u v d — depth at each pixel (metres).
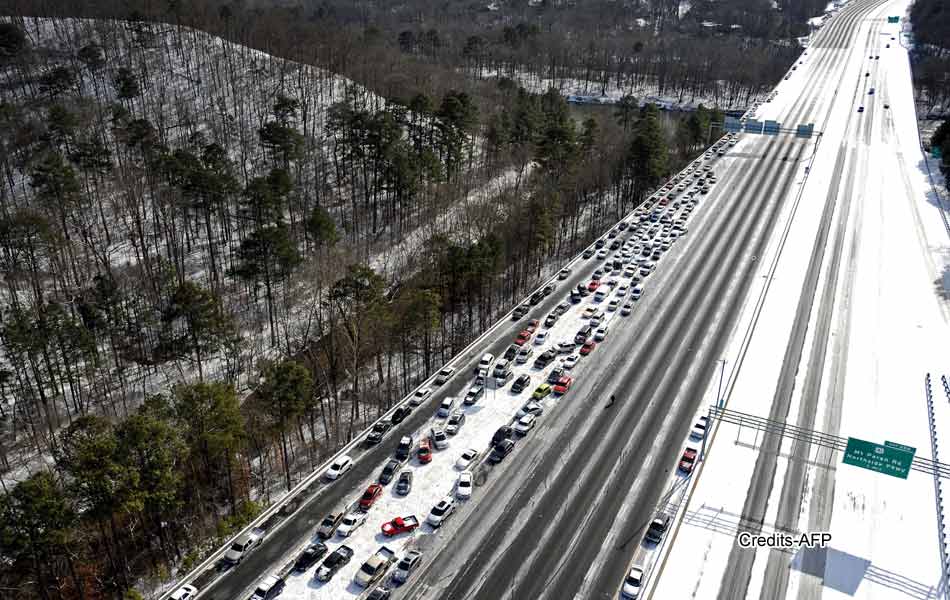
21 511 56.66
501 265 113.56
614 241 126.50
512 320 101.62
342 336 97.88
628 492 67.31
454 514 65.12
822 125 191.38
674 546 60.78
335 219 132.25
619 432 76.31
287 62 190.25
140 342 97.50
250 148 149.50
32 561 59.31
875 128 187.38
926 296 107.62
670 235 128.00
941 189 148.38
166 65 180.38
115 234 122.38
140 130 125.00
